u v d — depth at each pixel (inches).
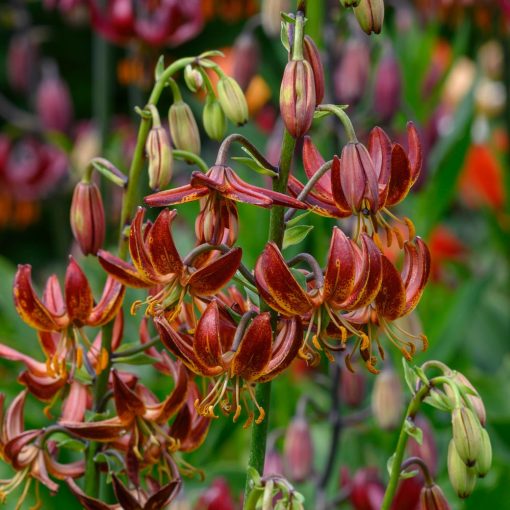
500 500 44.0
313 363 32.5
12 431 35.0
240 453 52.5
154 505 33.9
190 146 36.6
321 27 49.4
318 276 32.5
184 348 32.2
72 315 34.3
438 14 60.1
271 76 56.9
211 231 32.3
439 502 34.8
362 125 51.7
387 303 32.8
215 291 32.6
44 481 34.7
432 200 52.4
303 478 43.1
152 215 51.6
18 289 34.1
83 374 35.2
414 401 34.1
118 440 35.0
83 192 36.0
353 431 48.2
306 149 33.4
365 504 41.5
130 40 56.6
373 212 32.4
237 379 32.4
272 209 32.7
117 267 32.9
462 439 33.5
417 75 56.3
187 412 34.4
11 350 35.2
